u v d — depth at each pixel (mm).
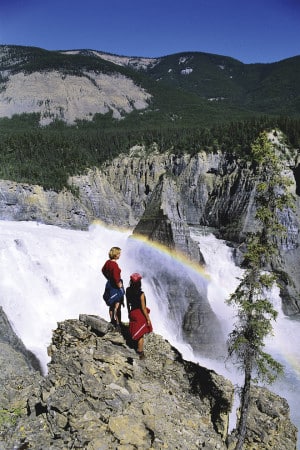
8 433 12992
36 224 71812
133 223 102625
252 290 17625
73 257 44594
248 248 18078
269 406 18812
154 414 12938
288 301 58500
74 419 12492
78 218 83062
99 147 115375
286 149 89812
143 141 115125
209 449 12930
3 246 39250
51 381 13992
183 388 14805
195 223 95750
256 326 17266
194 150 102188
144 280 46906
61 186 82375
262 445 17484
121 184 108188
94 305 39875
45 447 12023
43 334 32969
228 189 91938
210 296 53469
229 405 15258
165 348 15680
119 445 11812
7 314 32688
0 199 72188
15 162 85750
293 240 75812
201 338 43594
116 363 13969
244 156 93625
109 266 14477
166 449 12055
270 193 18062
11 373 20734
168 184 55344
